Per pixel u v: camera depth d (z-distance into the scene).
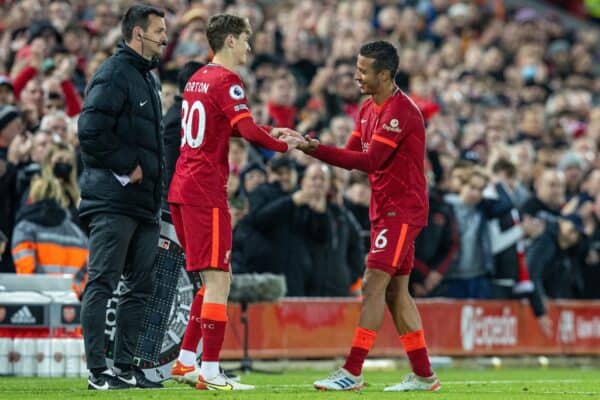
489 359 48.72
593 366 52.91
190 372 29.02
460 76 68.69
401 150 27.67
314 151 27.27
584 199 54.16
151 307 30.33
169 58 48.06
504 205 48.59
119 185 27.64
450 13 79.50
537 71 76.31
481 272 48.12
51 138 38.56
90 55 49.56
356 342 27.61
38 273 37.50
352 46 61.47
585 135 67.81
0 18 51.56
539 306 50.19
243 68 49.72
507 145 59.81
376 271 27.55
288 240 42.41
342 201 46.16
